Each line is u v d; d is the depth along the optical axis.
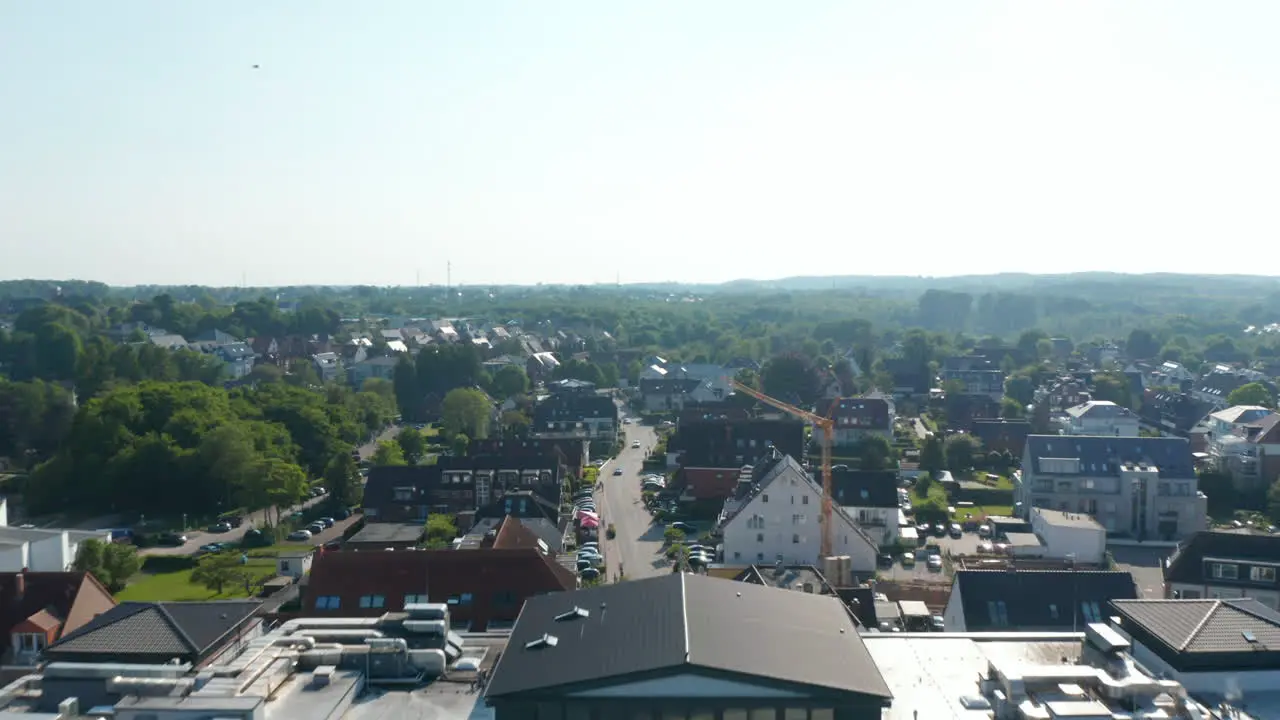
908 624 74.25
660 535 117.56
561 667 34.12
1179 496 117.25
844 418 175.12
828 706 32.66
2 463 160.75
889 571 102.12
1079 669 36.16
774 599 40.19
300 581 88.31
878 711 32.75
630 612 37.88
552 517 111.31
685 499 128.50
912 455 163.12
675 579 40.38
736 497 114.50
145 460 134.38
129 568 95.44
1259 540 80.81
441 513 122.62
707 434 141.00
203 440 135.50
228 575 96.88
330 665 38.22
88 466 135.38
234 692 34.97
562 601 40.91
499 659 36.84
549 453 136.00
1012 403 190.75
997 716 35.06
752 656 33.88
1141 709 34.16
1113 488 118.94
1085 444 122.38
